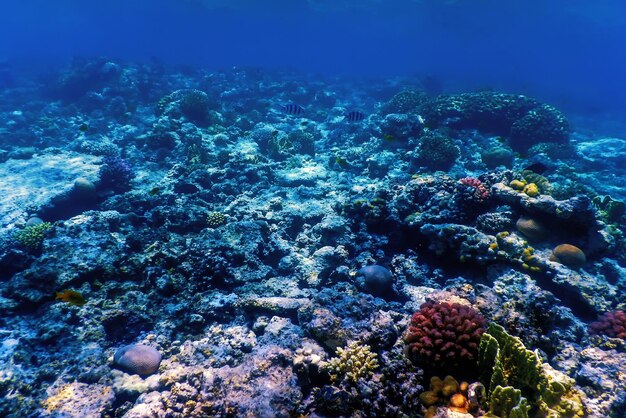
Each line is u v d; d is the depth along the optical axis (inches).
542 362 40.1
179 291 59.6
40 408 40.7
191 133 130.6
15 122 162.6
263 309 54.5
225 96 219.0
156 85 212.8
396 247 69.2
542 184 67.2
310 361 39.5
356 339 41.6
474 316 40.3
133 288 58.6
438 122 128.1
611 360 41.3
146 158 119.6
